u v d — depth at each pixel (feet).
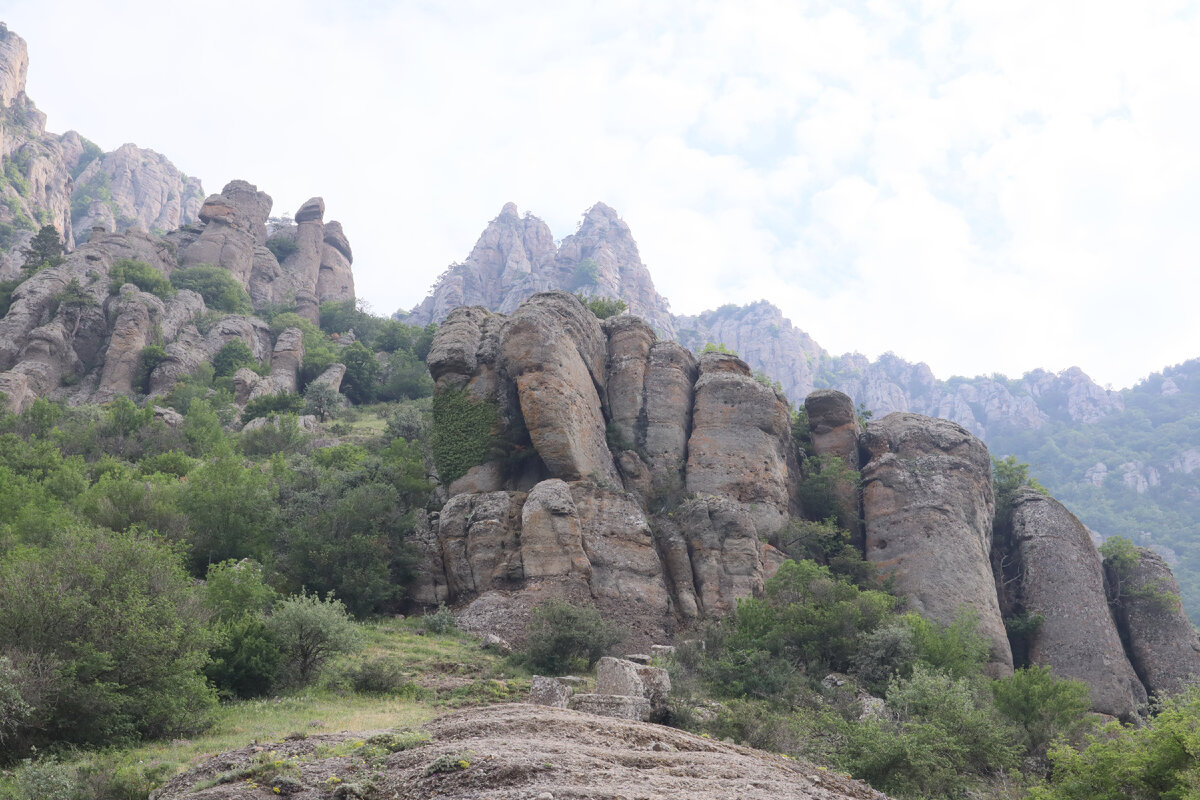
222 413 243.40
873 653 113.70
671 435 160.97
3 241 498.28
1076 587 156.66
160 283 321.52
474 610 121.70
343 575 124.57
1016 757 89.45
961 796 78.59
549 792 38.91
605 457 152.87
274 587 121.80
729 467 157.28
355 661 95.71
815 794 49.57
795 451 178.19
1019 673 107.86
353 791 40.96
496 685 92.58
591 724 55.67
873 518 164.14
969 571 152.05
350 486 147.64
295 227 493.77
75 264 310.04
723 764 51.39
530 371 146.30
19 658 58.75
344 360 305.94
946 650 116.78
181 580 76.69
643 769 47.42
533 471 145.79
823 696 102.06
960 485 163.63
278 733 65.46
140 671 64.75
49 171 629.10
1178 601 164.66
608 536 133.59
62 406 249.34
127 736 62.03
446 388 153.89
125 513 129.18
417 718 73.10
